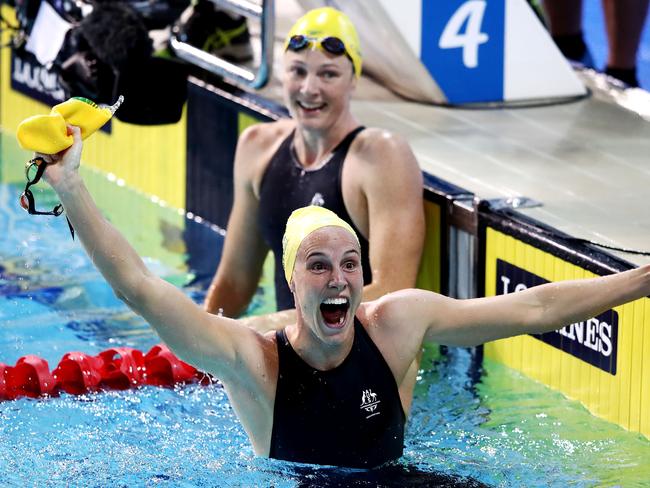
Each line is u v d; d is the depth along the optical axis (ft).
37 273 40.16
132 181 49.83
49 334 35.91
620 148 39.47
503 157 38.68
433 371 34.14
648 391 30.12
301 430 26.25
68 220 23.27
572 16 50.52
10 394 31.58
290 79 34.86
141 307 23.90
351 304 24.80
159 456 28.07
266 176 36.50
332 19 34.78
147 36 41.81
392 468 26.91
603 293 25.30
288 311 33.71
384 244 34.17
